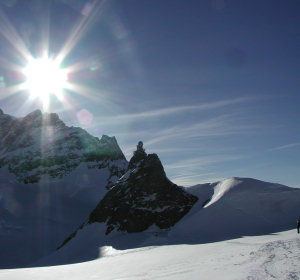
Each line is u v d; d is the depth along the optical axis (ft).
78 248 176.24
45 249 241.96
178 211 186.60
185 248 110.42
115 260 104.83
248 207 164.96
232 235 140.46
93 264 100.94
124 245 157.38
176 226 166.09
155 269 64.90
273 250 60.80
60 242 258.16
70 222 315.99
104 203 213.66
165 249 118.42
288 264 44.98
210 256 71.82
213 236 144.05
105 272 74.18
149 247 135.85
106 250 153.79
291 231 123.85
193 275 48.19
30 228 287.89
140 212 186.39
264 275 39.86
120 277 60.85
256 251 63.57
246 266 48.29
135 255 113.29
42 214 332.19
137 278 54.54
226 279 40.75
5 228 279.69
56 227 296.92
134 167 236.84
